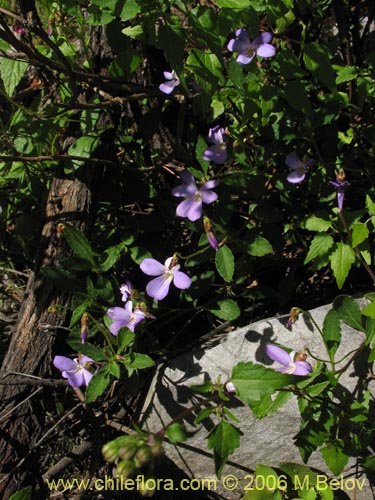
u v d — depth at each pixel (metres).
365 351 0.56
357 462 0.56
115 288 0.58
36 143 0.58
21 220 0.65
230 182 0.57
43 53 0.59
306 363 0.52
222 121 0.63
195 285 0.58
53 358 0.58
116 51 0.59
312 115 0.54
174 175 0.63
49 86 0.64
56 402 0.60
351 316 0.54
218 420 0.57
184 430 0.46
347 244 0.56
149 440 0.45
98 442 0.59
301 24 0.59
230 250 0.55
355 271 0.62
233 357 0.57
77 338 0.55
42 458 0.60
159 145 0.65
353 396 0.55
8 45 0.56
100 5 0.52
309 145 0.58
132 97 0.59
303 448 0.54
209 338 0.59
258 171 0.58
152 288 0.54
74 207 0.58
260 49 0.52
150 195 0.61
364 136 0.57
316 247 0.55
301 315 0.57
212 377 0.57
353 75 0.56
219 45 0.52
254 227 0.57
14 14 0.53
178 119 0.61
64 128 0.60
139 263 0.59
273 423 0.56
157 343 0.60
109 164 0.59
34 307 0.58
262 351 0.56
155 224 0.61
